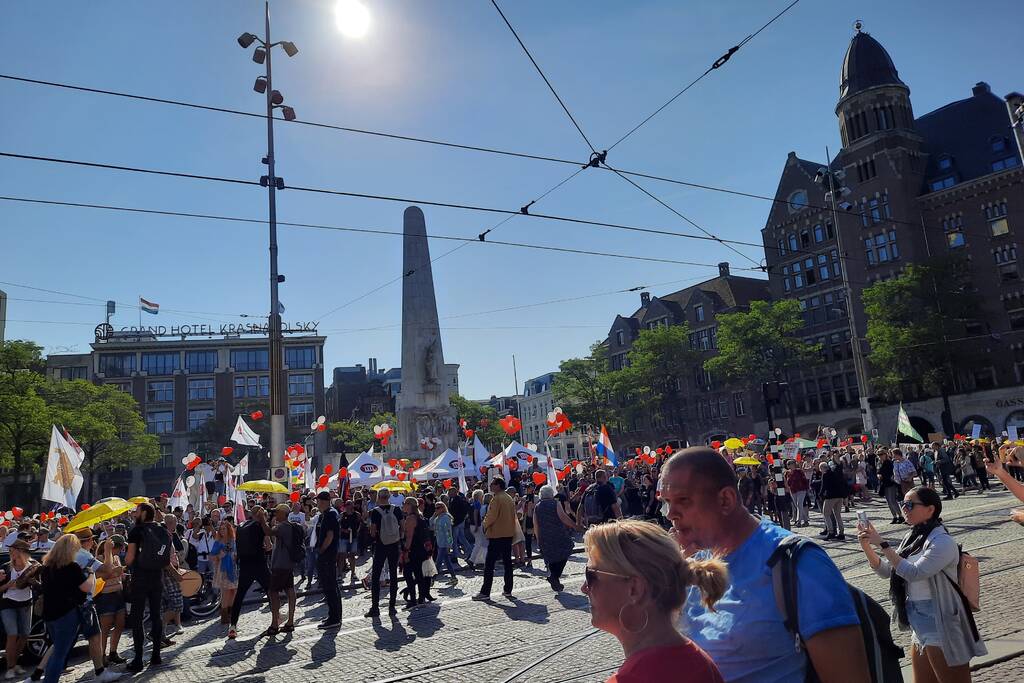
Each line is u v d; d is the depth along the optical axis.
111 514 9.19
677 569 1.99
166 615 11.46
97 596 9.57
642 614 1.97
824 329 57.59
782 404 59.34
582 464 26.58
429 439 29.17
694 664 1.91
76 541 7.88
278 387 21.12
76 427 51.25
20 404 42.25
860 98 55.78
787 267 60.31
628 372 61.28
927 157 55.34
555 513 12.40
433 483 26.62
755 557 2.29
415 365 31.88
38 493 66.62
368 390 99.12
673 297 72.69
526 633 9.14
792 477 19.73
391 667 8.07
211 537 15.06
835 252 57.19
